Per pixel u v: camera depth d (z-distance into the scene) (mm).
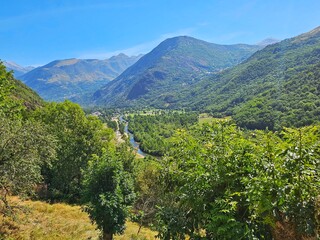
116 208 14719
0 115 15125
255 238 5938
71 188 36938
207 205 7023
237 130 7711
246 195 6105
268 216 5977
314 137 5742
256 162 6469
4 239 13477
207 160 7164
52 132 36406
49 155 16516
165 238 7148
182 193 7230
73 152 36844
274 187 5656
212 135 7617
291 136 5961
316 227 5621
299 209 5590
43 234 15773
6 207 14609
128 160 38094
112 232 15039
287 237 6230
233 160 6762
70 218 21266
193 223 7332
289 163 5668
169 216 7316
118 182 15039
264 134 6664
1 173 13219
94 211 14594
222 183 6984
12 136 13664
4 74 26984
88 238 16750
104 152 16219
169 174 8125
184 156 7766
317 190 5598
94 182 15180
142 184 30922
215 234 6355
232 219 5938
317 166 5867
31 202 24047
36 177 15305
